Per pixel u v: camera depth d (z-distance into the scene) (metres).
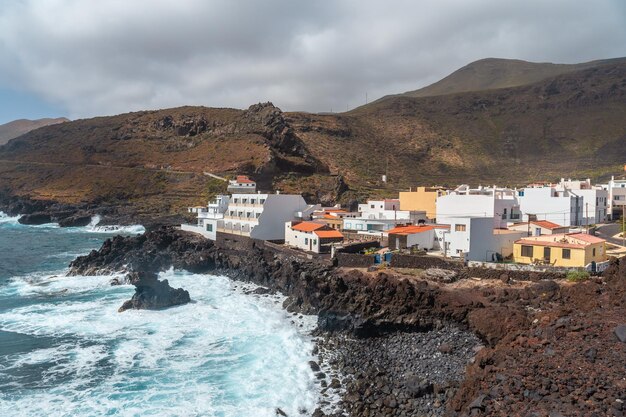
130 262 80.31
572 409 23.94
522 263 54.06
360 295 50.16
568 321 35.72
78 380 38.19
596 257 52.44
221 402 34.56
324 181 166.88
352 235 77.19
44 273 80.00
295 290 59.00
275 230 86.56
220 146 192.25
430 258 57.44
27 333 49.22
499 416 24.73
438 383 35.06
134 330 49.94
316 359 42.44
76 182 188.50
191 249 89.31
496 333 40.72
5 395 35.66
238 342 46.38
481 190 87.62
